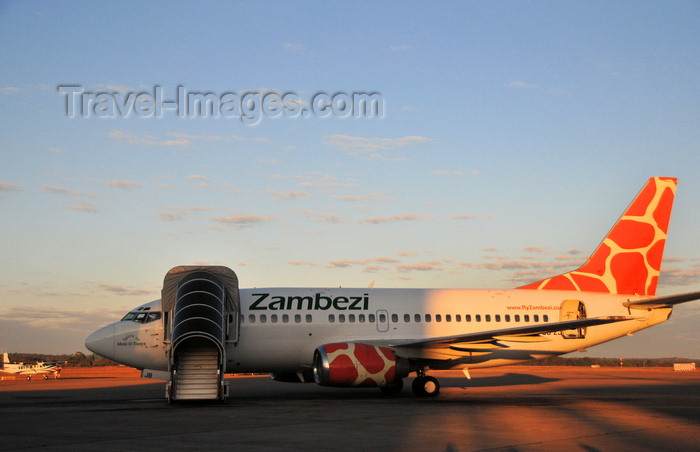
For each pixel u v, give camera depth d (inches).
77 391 1366.9
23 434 618.5
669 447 554.9
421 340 1066.7
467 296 1245.7
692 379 1879.9
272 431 642.2
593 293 1298.0
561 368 3031.5
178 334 964.0
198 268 1095.6
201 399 986.7
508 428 671.8
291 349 1138.7
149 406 930.7
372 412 834.8
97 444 554.3
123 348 1109.7
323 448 538.0
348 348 1046.4
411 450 530.3
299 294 1176.2
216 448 535.2
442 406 927.7
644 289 1326.3
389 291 1226.0
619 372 2500.0
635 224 1338.6
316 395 1187.3
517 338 1133.7
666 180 1354.6
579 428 674.8
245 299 1151.6
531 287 1302.9
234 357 1125.1
